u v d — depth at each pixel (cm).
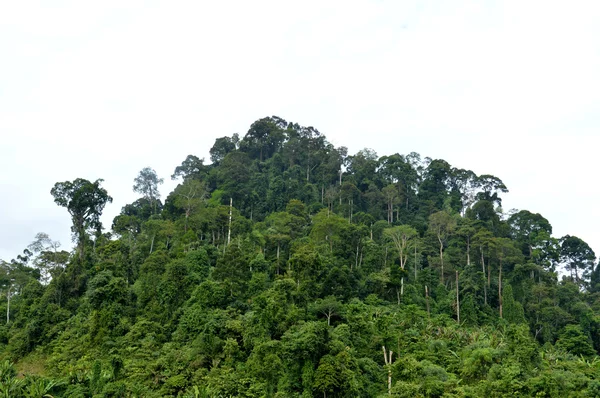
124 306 7362
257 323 6159
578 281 12825
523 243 11812
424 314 7912
